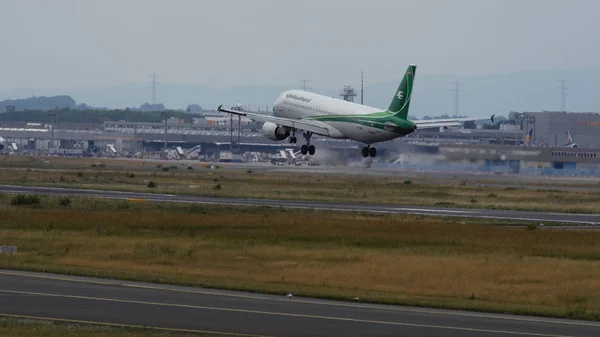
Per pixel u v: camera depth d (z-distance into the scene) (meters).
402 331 125.00
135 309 133.00
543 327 132.25
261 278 171.75
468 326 130.50
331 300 148.75
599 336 127.19
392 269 187.25
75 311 130.12
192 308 135.25
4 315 125.62
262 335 118.81
